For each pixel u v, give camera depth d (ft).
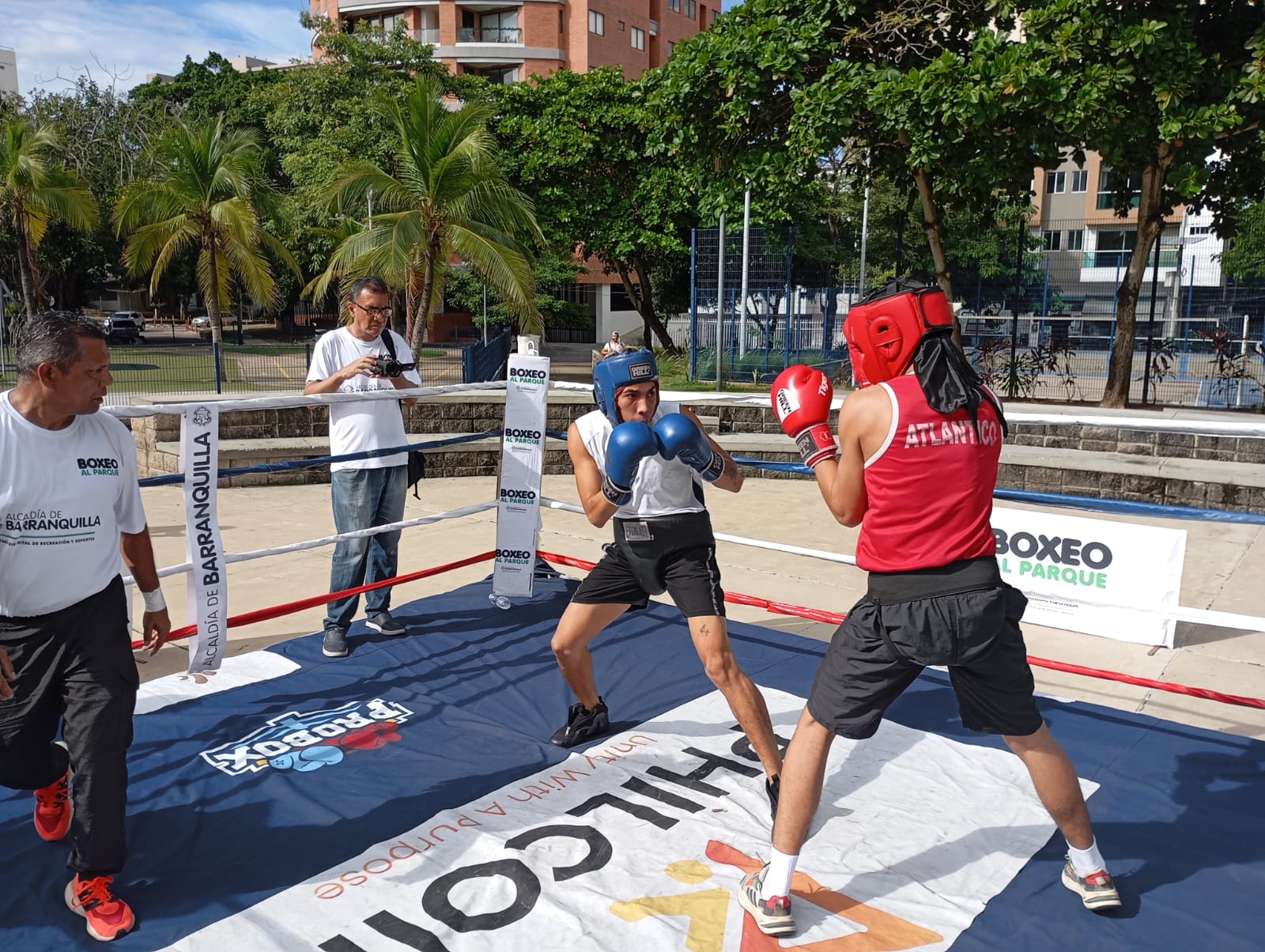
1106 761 10.82
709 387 44.37
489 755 10.94
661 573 9.89
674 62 40.75
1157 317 63.57
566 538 23.25
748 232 43.80
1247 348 41.91
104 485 7.95
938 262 42.98
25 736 7.93
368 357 13.48
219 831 9.31
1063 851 9.02
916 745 11.16
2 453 7.47
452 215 47.52
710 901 8.22
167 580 19.33
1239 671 14.58
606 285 118.21
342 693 12.71
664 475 9.73
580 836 9.23
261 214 74.23
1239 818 9.64
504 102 67.15
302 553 21.63
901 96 33.65
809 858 8.88
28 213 69.15
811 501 28.84
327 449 31.99
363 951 7.55
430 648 14.32
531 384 14.88
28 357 7.41
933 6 36.19
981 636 7.11
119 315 110.11
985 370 43.73
